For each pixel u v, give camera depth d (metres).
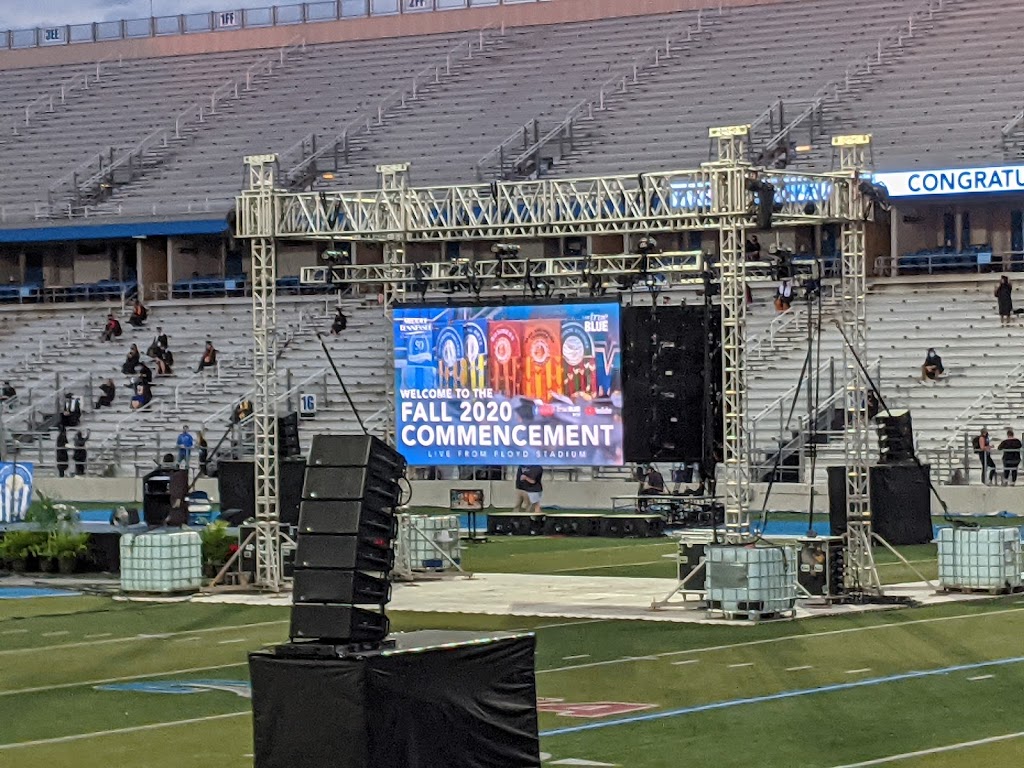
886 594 24.30
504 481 41.62
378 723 11.50
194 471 45.00
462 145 59.25
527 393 25.81
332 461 12.17
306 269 27.38
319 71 67.12
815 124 53.84
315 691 11.58
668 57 61.16
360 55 67.50
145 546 25.61
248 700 16.59
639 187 23.64
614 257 25.75
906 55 56.69
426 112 62.19
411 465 26.78
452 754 11.95
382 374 49.06
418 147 59.94
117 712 16.06
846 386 25.00
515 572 28.77
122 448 47.25
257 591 25.78
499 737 12.28
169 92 68.56
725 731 14.63
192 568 25.80
